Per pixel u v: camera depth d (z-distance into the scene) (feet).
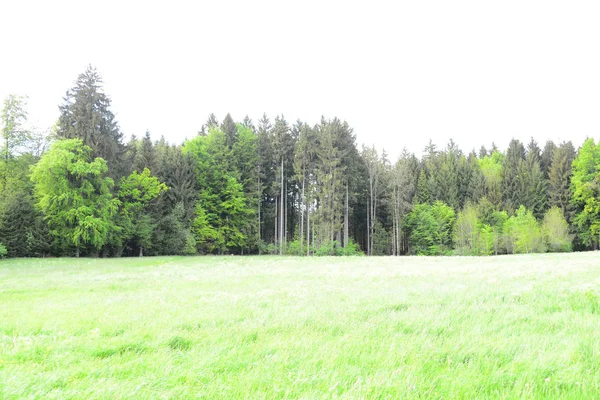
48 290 47.29
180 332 21.91
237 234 184.03
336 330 21.95
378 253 209.87
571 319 22.24
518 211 198.90
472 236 196.54
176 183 172.96
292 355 16.63
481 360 15.60
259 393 12.07
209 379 13.84
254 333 21.21
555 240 183.73
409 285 44.37
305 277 61.72
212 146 194.39
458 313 25.50
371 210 218.38
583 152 199.11
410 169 259.60
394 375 13.39
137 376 14.33
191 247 161.27
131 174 154.10
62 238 127.03
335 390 12.35
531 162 253.44
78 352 18.19
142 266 98.53
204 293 41.22
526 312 25.25
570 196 215.10
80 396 12.00
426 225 207.62
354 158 218.59
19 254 123.03
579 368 13.91
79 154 127.44
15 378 13.46
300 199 219.00
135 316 26.84
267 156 217.97
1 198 124.36
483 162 296.10
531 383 12.83
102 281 58.90
